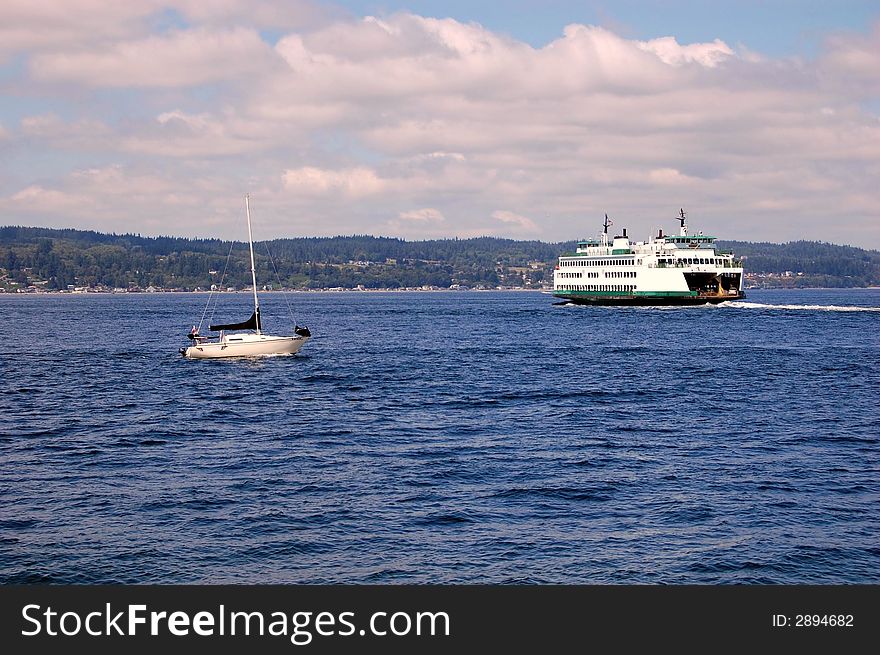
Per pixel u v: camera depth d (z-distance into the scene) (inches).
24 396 3998.5
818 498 2206.0
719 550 1851.6
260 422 3297.2
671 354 5989.2
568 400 3836.1
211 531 1974.7
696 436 2992.1
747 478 2399.1
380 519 2052.2
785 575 1737.2
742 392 4072.3
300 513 2095.2
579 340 7303.2
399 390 4158.5
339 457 2679.6
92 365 5329.7
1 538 1925.4
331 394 4028.1
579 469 2509.8
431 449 2792.8
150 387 4281.5
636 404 3715.6
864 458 2640.3
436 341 7317.9
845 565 1781.5
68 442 2928.2
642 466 2546.8
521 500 2201.0
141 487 2326.5
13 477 2440.9
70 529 1983.3
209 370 4992.6
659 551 1851.6
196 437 3006.9
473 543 1900.8
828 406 3639.3
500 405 3700.8
